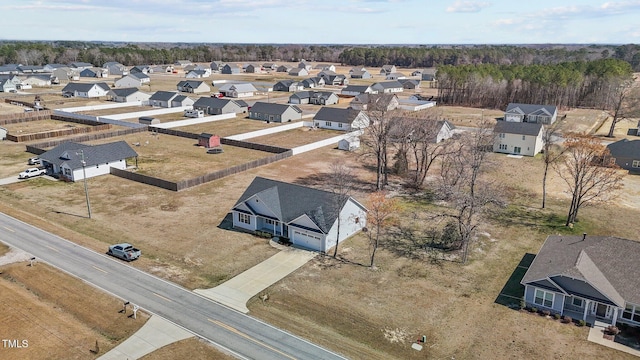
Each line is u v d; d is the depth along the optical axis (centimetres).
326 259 4078
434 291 3569
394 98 11944
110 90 12838
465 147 7200
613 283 3259
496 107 12731
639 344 2958
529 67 14225
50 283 3594
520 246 4344
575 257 3419
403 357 2834
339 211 4219
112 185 5975
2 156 7256
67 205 5275
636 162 6694
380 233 4616
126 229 4644
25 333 2980
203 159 7262
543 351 2886
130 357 2767
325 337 3008
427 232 4644
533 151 7512
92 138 8419
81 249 4191
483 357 2834
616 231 4675
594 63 13662
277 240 4450
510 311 3316
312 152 7769
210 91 15550
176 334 3000
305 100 13275
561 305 3275
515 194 5759
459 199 4431
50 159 6394
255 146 7931
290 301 3412
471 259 4091
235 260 4041
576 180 4794
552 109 9956
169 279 3700
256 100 13600
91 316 3183
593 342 2977
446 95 13725
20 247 4197
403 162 6506
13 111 10881
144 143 8250
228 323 3133
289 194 4619
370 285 3644
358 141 8038
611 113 11612
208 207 5244
